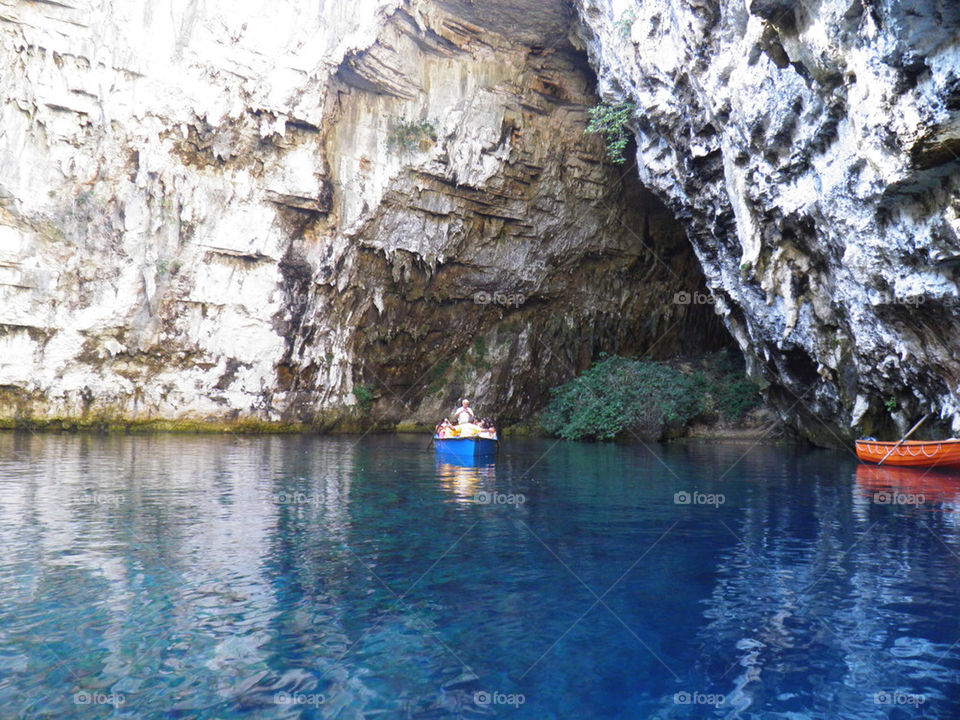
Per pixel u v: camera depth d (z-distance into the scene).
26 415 17.53
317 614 4.29
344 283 20.81
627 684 3.41
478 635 4.02
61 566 5.13
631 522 7.16
